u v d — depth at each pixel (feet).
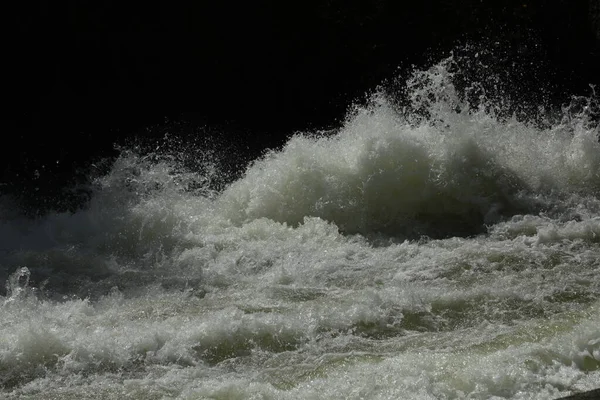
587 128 56.59
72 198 49.24
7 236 42.98
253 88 75.20
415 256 38.22
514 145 48.11
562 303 31.96
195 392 24.85
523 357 26.76
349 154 46.91
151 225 42.86
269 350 28.30
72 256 39.47
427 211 46.03
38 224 44.32
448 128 47.57
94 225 43.78
